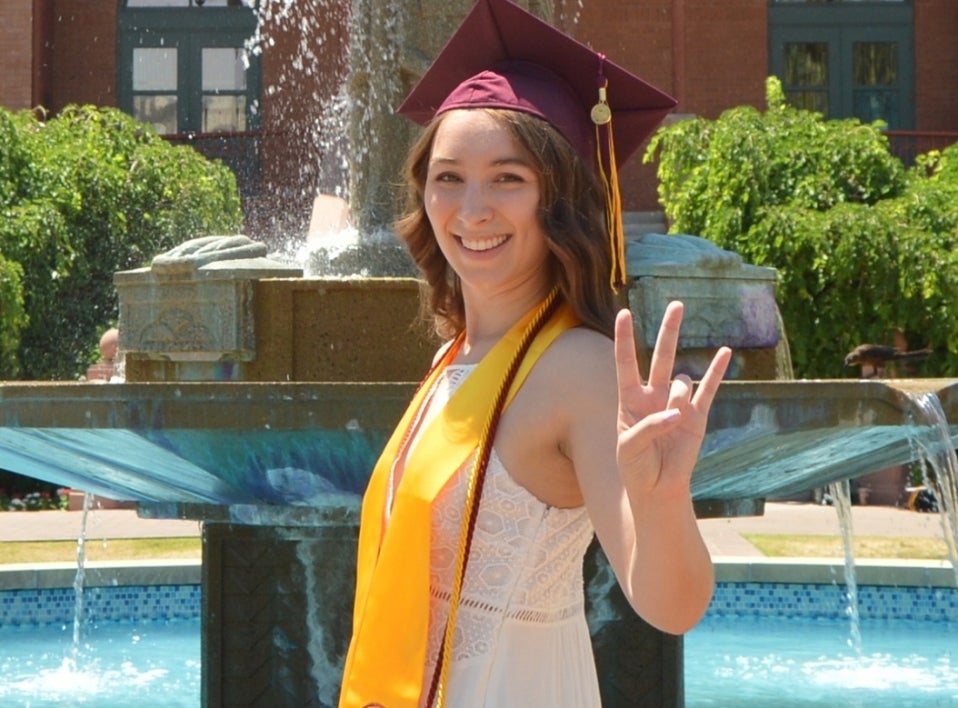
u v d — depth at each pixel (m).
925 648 9.20
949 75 26.38
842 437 4.64
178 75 25.98
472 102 2.56
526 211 2.49
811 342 16.88
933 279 16.25
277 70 24.88
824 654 8.97
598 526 2.25
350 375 6.30
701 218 17.67
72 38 25.86
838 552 11.67
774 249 16.75
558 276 2.49
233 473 4.82
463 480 2.36
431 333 3.55
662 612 2.10
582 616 2.46
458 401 2.40
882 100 26.41
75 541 12.63
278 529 5.50
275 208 24.34
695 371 6.65
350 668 2.37
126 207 19.59
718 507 5.75
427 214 2.80
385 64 7.31
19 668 8.58
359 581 2.48
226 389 4.33
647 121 2.88
